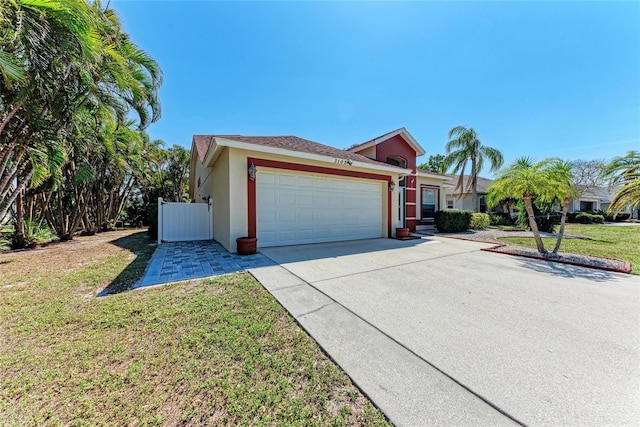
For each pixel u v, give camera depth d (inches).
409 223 559.5
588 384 78.5
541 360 91.3
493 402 71.7
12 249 354.3
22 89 214.5
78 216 495.5
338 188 378.3
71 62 232.5
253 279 186.7
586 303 143.8
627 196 257.9
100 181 633.6
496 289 168.4
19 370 86.5
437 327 116.5
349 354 95.7
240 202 288.5
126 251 322.3
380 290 165.9
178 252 292.0
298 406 71.2
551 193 269.4
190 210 409.1
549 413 67.6
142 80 336.8
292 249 305.6
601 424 64.1
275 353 96.1
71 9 201.8
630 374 83.0
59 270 220.4
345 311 133.6
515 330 113.4
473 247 330.6
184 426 65.1
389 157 551.2
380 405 71.2
